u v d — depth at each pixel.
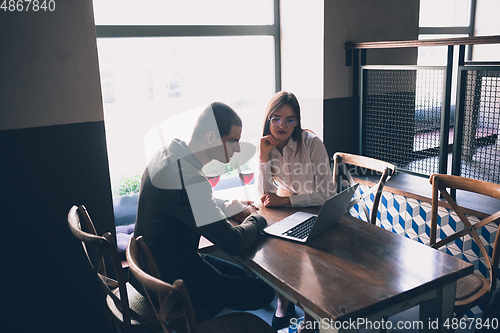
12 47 1.89
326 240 1.65
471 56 3.98
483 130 2.50
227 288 1.70
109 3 2.46
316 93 2.96
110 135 2.59
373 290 1.26
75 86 2.05
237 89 3.03
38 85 1.97
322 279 1.34
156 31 2.62
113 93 2.56
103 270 1.85
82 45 2.04
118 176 2.66
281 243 1.64
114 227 2.28
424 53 3.52
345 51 2.93
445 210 2.37
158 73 2.68
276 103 2.17
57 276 2.16
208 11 2.80
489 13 3.82
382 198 2.76
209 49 2.86
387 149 2.98
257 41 3.06
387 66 2.71
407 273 1.36
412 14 3.22
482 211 2.17
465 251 2.30
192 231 1.65
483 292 1.74
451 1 3.73
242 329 1.49
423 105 2.74
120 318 1.62
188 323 1.15
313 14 2.85
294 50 3.05
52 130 2.03
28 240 2.06
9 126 1.93
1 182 1.95
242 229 1.61
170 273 1.60
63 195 2.11
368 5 2.96
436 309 1.40
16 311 2.08
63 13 1.98
